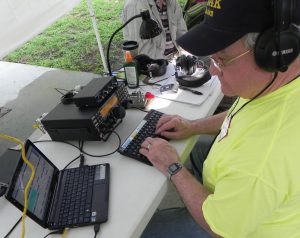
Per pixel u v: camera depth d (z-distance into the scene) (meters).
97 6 5.39
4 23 2.12
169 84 1.50
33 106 3.00
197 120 1.20
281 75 0.68
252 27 0.60
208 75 1.44
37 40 4.49
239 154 0.72
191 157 1.35
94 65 3.59
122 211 0.90
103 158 1.11
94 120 1.13
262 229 0.78
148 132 1.18
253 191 0.67
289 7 0.57
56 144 1.22
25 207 0.81
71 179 1.02
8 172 1.07
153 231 1.13
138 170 1.03
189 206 0.91
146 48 2.12
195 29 0.71
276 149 0.65
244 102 0.86
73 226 0.87
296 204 0.70
